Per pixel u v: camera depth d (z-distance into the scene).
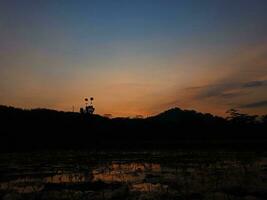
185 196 24.69
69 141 104.81
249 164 44.44
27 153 76.44
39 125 114.06
